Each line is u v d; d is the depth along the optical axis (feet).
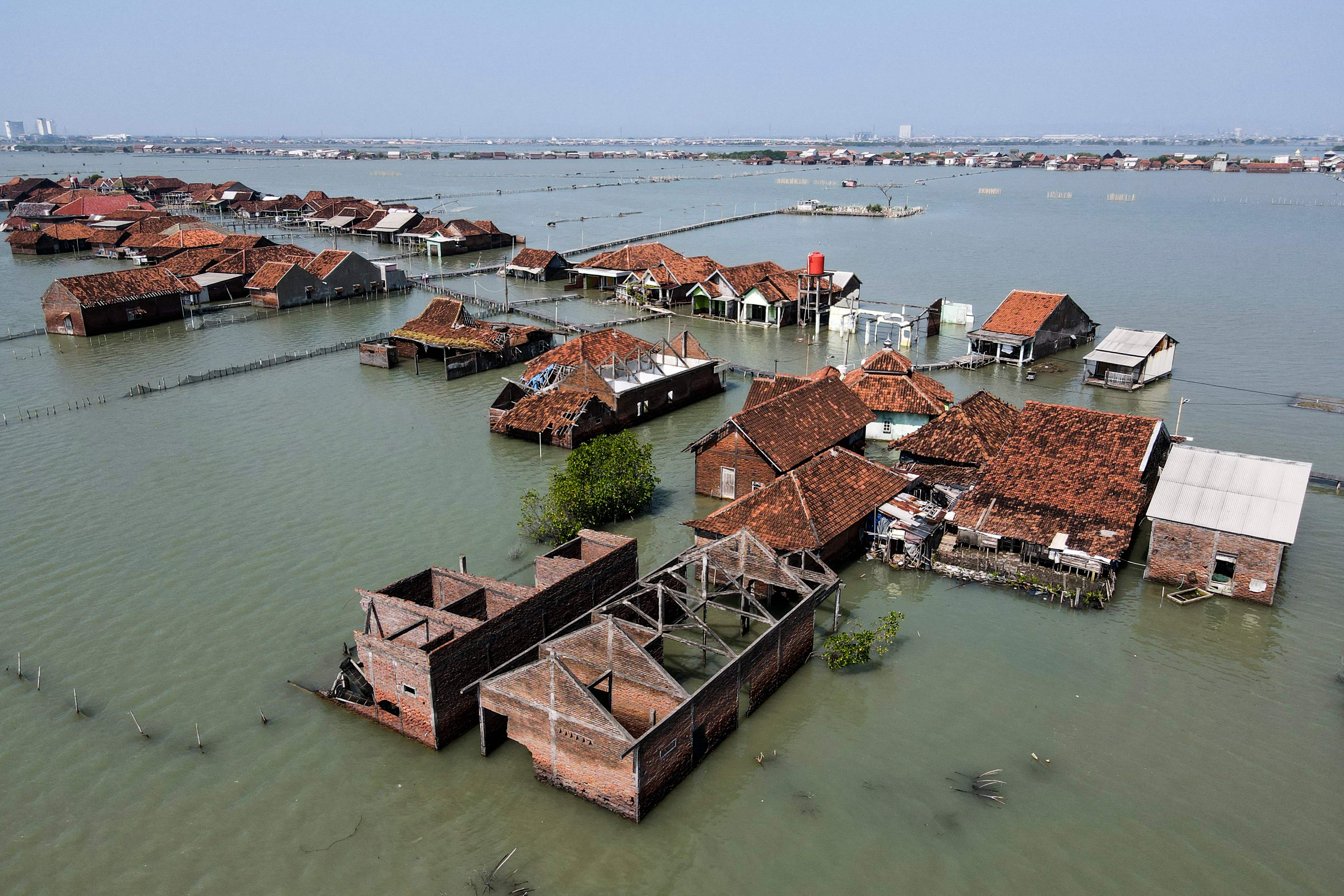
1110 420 167.43
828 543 146.51
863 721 113.50
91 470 190.29
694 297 374.02
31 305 370.73
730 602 143.54
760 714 115.34
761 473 175.22
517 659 105.60
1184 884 88.63
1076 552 143.54
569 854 92.17
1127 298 382.22
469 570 147.84
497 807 98.48
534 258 446.60
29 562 149.48
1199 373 274.77
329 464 195.21
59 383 256.73
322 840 93.50
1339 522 168.45
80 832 94.22
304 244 561.43
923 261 492.54
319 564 149.59
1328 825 96.12
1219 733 110.93
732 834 94.99
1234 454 149.38
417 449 205.26
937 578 151.23
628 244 560.20
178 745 107.04
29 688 117.29
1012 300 308.19
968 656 127.54
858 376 225.35
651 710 106.32
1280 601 141.28
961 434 181.68
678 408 245.45
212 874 89.04
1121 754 107.34
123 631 130.00
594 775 96.84
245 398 244.42
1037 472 161.89
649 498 175.63
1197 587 144.25
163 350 298.76
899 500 163.63
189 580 144.05
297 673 120.78
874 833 95.20
